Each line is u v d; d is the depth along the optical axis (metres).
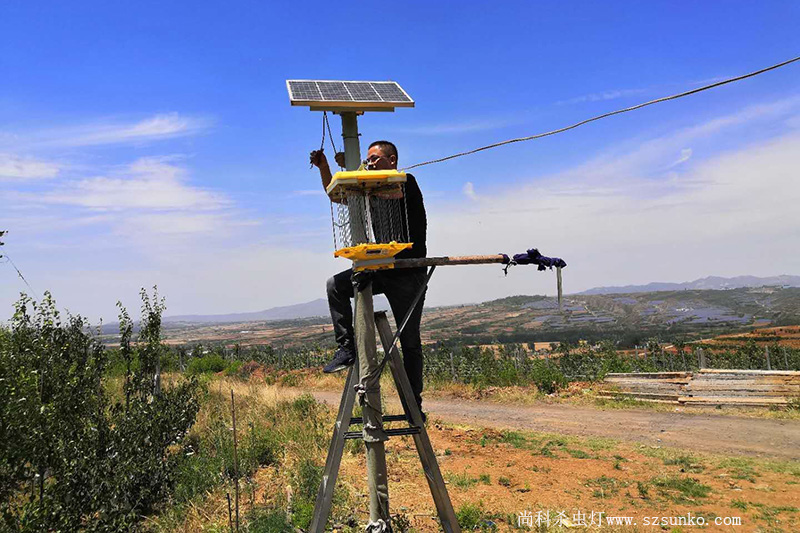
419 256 4.00
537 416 15.16
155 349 8.75
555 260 3.79
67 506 5.79
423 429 4.16
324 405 14.05
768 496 7.55
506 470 9.12
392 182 3.65
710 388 15.46
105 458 6.81
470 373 22.33
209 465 8.38
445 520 4.18
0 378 5.24
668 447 10.96
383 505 3.96
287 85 3.99
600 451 10.64
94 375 7.70
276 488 7.84
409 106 3.91
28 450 5.36
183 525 6.53
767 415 13.60
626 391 17.41
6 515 5.08
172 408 8.59
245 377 26.75
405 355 4.27
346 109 3.89
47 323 6.86
